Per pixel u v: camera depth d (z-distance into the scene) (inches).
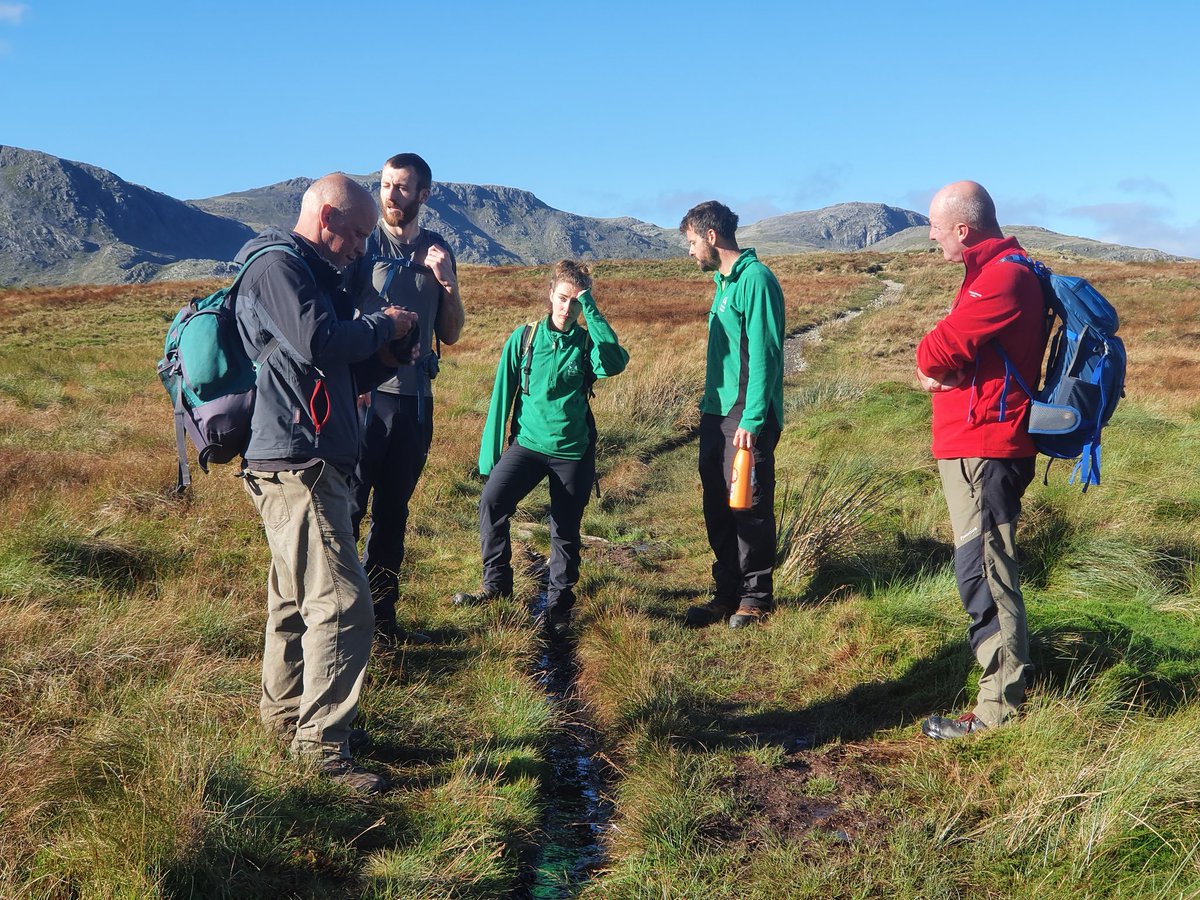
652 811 107.3
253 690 128.4
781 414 179.5
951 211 121.9
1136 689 120.0
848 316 1190.9
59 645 131.0
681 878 95.1
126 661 131.3
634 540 259.6
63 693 119.3
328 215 110.9
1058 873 89.1
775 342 171.3
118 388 524.4
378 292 151.9
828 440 337.1
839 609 171.0
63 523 188.9
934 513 211.5
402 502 161.6
